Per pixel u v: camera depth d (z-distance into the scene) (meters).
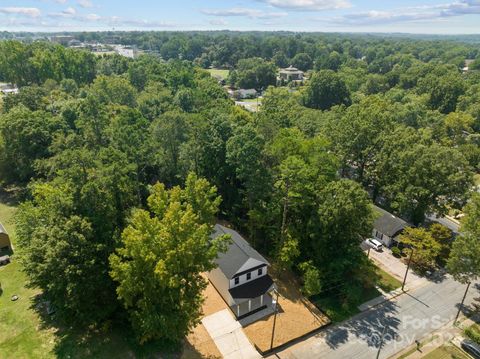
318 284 36.84
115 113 76.31
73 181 33.69
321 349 33.25
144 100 87.88
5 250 44.72
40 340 31.11
